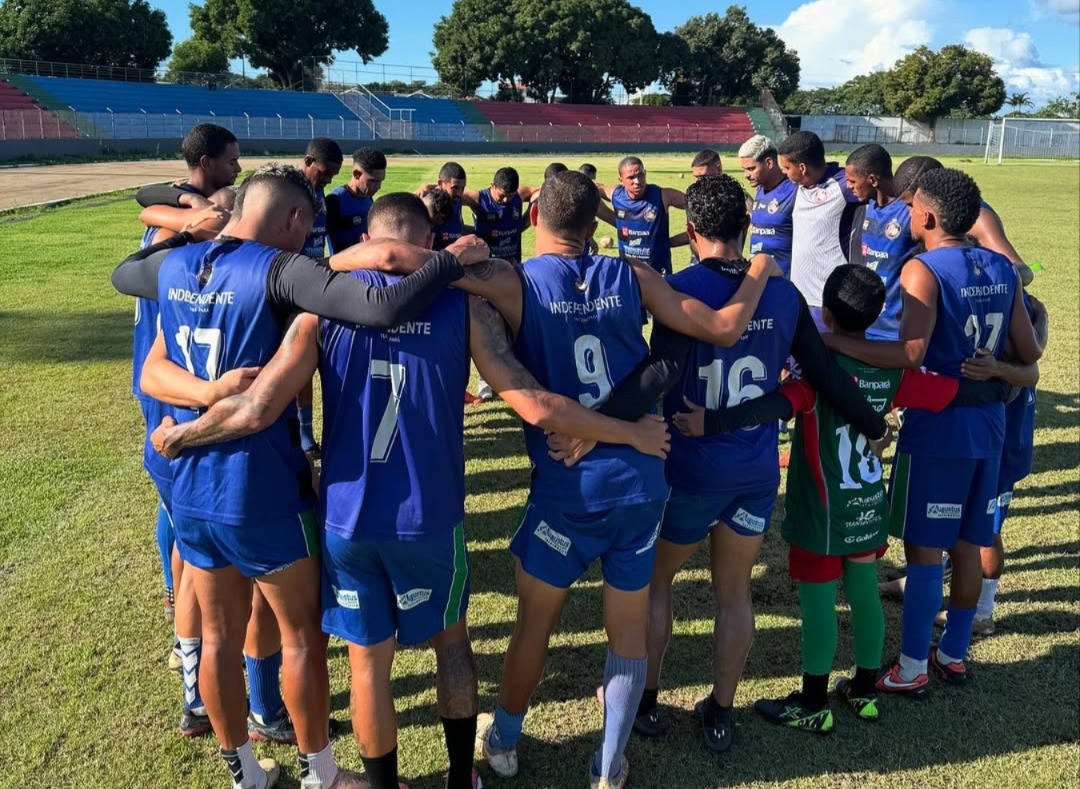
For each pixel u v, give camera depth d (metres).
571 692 3.32
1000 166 44.31
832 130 68.31
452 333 2.35
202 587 2.52
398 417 2.31
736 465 2.71
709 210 2.70
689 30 76.25
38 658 3.41
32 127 38.44
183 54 59.72
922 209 3.20
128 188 22.66
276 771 2.83
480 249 2.40
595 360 2.51
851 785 2.82
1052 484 5.44
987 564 3.62
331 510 2.35
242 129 48.06
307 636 2.56
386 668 2.48
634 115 66.31
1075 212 20.86
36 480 5.13
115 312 9.36
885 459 5.89
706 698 3.04
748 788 2.81
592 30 65.44
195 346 2.39
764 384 2.77
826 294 3.06
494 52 65.00
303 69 64.94
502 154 51.75
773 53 75.44
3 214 17.05
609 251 12.49
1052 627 3.78
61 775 2.80
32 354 7.82
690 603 4.00
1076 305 10.55
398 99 59.94
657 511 2.57
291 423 2.47
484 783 2.83
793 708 3.09
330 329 2.30
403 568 2.39
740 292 2.66
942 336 3.07
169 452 2.41
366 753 2.48
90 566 4.15
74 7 55.19
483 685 3.38
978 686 3.36
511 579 4.22
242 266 2.33
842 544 2.90
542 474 2.57
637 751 2.99
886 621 3.88
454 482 2.43
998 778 2.85
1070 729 3.10
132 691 3.23
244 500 2.36
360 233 6.39
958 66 65.38
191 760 2.90
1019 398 3.46
